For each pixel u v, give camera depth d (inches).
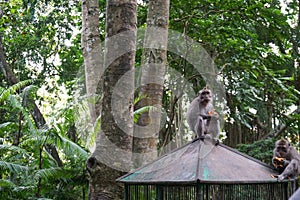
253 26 521.0
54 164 425.1
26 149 449.7
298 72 630.5
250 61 470.9
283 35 569.9
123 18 293.1
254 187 254.2
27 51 685.3
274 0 633.0
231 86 497.4
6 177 452.1
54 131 384.8
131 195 278.5
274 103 551.2
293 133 618.8
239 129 591.2
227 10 474.0
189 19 468.1
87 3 391.5
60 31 677.3
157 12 356.8
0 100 401.1
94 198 276.2
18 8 687.7
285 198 234.4
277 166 235.8
